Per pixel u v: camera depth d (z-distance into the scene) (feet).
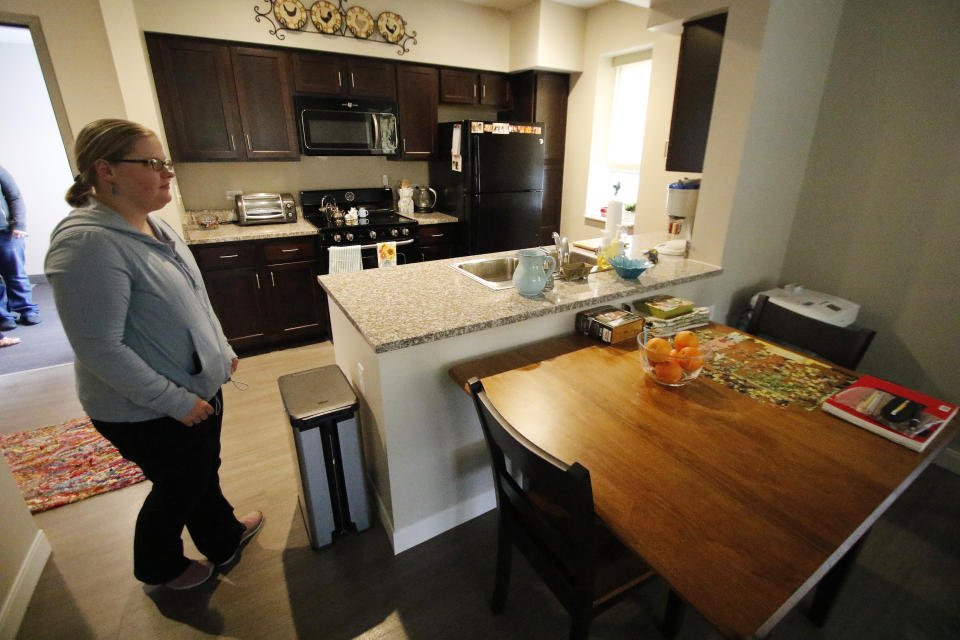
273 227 10.61
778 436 3.74
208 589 4.92
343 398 5.11
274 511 5.98
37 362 10.12
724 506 2.99
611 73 12.42
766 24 5.84
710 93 6.99
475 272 7.41
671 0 7.06
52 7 8.20
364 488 5.45
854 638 4.43
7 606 4.44
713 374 4.79
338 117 10.85
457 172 11.96
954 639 4.40
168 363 3.84
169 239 4.18
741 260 7.33
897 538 5.53
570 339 5.82
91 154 3.37
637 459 3.45
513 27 12.42
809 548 2.68
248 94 9.84
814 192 7.53
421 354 4.83
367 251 10.98
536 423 3.92
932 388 6.79
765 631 2.21
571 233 14.17
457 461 5.54
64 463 6.89
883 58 6.48
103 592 4.90
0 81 13.52
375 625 4.58
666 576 2.51
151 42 8.76
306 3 9.92
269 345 10.95
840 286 7.50
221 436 7.52
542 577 3.67
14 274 11.72
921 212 6.46
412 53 11.38
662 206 10.28
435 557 5.36
